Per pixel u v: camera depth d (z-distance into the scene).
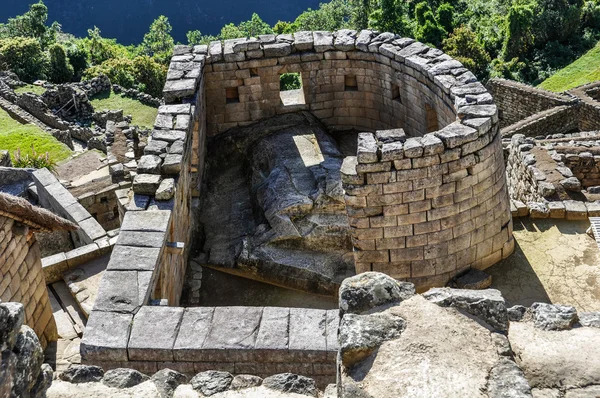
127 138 31.84
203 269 15.12
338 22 78.50
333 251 14.85
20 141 37.28
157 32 95.44
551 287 13.19
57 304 14.08
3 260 10.50
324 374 9.38
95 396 5.88
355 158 12.88
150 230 11.80
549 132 33.19
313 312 9.88
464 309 5.79
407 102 17.31
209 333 9.57
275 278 14.65
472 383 5.20
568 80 49.00
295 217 15.08
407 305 5.88
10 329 4.83
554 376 5.30
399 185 12.37
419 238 12.92
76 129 41.75
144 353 9.39
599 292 12.95
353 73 18.53
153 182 12.80
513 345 5.55
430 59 16.38
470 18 65.31
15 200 10.51
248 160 18.14
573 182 17.12
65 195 18.17
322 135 18.08
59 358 12.26
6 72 52.78
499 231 13.59
